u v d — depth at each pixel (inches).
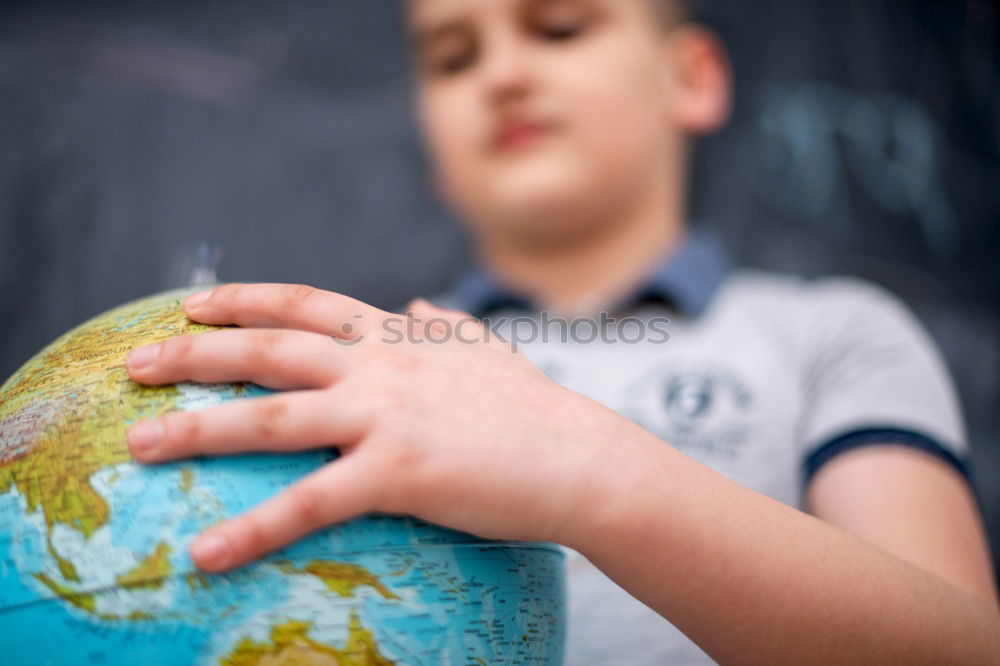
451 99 52.4
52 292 91.4
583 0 50.8
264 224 95.7
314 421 19.2
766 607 20.6
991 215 93.0
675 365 46.6
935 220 93.0
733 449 43.3
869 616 21.0
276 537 18.1
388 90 100.3
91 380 21.1
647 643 35.8
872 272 91.4
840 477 39.3
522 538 20.1
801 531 21.6
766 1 97.4
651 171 53.1
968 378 88.0
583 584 37.1
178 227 94.5
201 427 19.0
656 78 53.7
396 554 19.4
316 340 20.7
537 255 53.7
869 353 45.9
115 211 94.0
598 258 53.0
